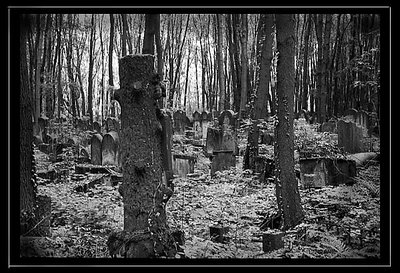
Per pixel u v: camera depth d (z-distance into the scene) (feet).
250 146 38.04
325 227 22.49
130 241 17.08
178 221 24.82
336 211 25.70
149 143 17.62
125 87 17.56
